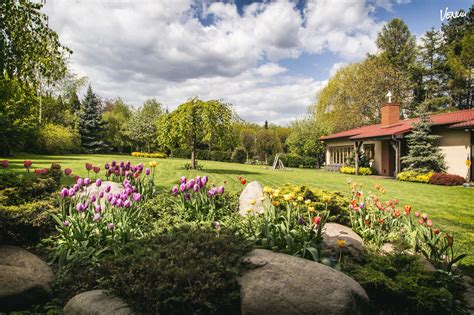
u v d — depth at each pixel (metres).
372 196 5.36
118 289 2.42
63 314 2.61
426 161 16.44
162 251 2.67
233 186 10.89
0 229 3.44
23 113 8.13
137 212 4.23
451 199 9.79
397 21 39.03
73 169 13.34
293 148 34.00
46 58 7.52
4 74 7.19
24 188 4.32
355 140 20.88
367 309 2.64
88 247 3.50
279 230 3.38
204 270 2.45
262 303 2.32
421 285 3.04
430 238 4.00
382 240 4.32
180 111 15.67
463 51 32.69
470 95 34.75
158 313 2.23
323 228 4.09
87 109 34.59
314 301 2.29
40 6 7.09
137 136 36.28
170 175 13.36
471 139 15.35
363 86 31.39
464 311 2.95
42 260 3.43
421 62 38.22
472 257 4.57
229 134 16.25
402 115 34.09
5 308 2.80
